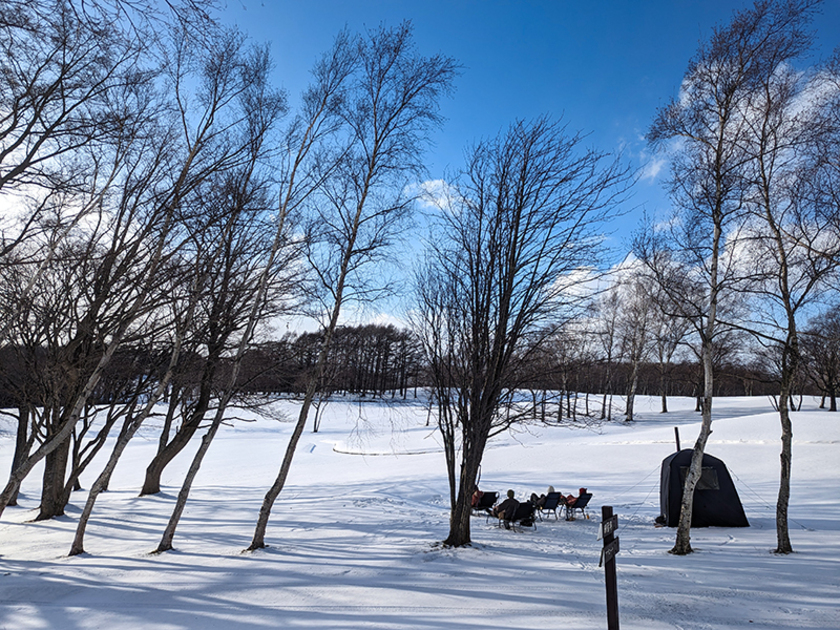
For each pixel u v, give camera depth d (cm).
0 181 707
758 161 1070
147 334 1176
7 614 657
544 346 1061
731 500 1399
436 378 1095
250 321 1140
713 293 1084
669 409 4822
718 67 1068
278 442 4184
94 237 1095
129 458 3353
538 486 2047
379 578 798
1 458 3378
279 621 612
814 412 3108
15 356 1355
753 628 579
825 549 1052
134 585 780
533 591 723
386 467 2727
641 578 808
